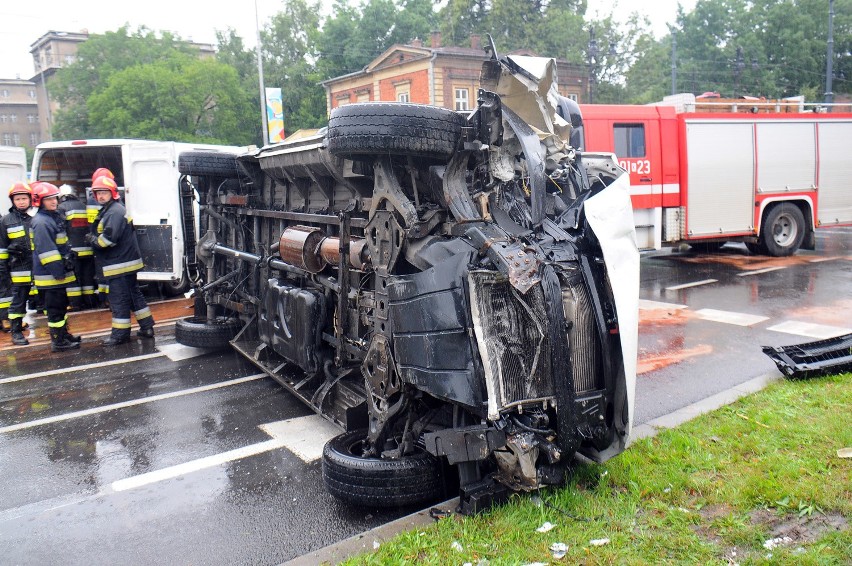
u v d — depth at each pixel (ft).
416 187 13.05
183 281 31.60
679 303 30.22
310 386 17.76
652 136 39.37
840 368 17.95
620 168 15.17
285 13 151.23
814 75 147.33
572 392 10.71
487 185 12.32
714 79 149.07
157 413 18.60
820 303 28.81
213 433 17.02
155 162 30.91
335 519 12.43
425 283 11.14
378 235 13.10
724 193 41.42
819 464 12.29
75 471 15.07
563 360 10.62
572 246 11.63
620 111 38.63
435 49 95.86
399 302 11.80
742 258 43.42
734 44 150.10
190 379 21.65
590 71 89.61
